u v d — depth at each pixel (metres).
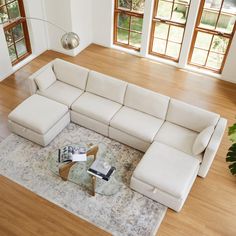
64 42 4.79
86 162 4.87
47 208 4.50
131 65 7.58
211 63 7.34
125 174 5.01
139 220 4.41
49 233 4.21
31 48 7.64
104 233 4.26
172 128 5.24
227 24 6.62
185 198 4.54
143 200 4.66
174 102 5.24
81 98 5.73
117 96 5.61
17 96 6.42
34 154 5.24
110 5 7.41
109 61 7.68
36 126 5.14
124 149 5.43
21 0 6.80
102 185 4.71
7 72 6.91
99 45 8.23
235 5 6.32
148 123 5.29
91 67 7.46
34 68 7.29
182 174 4.48
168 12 7.06
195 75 7.32
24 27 7.23
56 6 7.18
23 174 4.92
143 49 7.72
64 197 4.64
